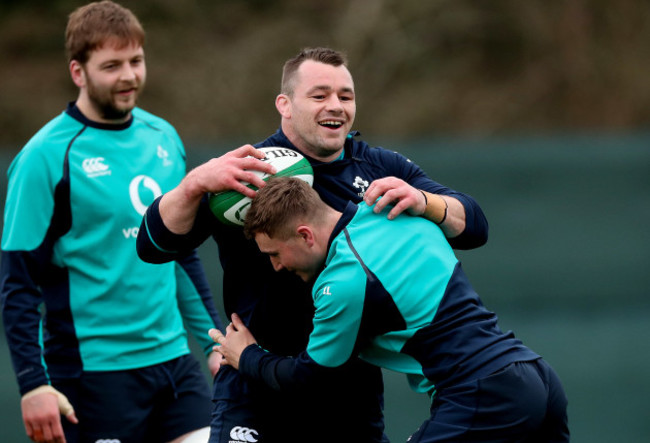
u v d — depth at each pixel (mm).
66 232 14930
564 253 44062
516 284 39219
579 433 21000
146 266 15141
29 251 14539
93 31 14828
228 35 103938
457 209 12484
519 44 107188
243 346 12359
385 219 11891
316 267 11977
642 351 28312
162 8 102312
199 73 98625
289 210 11586
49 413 14133
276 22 105188
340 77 12500
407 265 11508
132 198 15188
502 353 11258
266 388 12258
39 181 14656
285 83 12797
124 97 15141
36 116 96375
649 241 45719
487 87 106000
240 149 12234
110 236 15008
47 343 15023
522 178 60188
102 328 14938
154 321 15180
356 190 12961
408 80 104188
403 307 11383
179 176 16172
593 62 106062
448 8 105125
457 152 72000
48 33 102438
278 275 12430
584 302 35906
